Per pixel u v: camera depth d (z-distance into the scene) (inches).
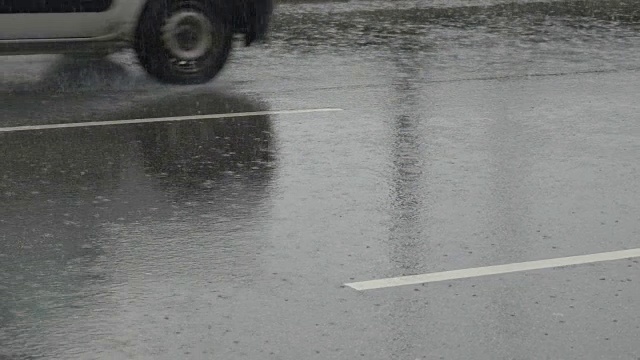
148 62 641.6
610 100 605.6
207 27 645.9
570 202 432.8
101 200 437.1
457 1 928.9
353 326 321.4
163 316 329.1
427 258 374.6
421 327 320.8
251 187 452.4
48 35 620.4
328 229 402.6
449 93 619.5
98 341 313.0
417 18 855.1
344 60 709.3
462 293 345.1
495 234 397.4
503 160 489.1
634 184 456.8
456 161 486.9
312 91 624.1
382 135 529.3
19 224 409.7
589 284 351.9
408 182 457.1
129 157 495.5
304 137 526.3
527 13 882.8
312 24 826.2
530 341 311.6
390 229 402.6
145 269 365.7
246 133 534.9
